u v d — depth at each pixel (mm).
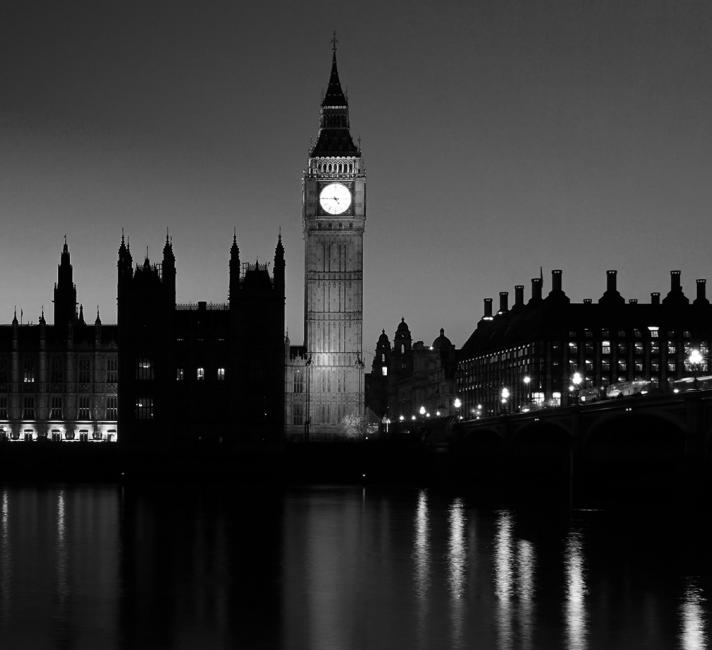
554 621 88062
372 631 85375
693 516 137000
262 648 81125
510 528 138500
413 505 168375
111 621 88562
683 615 89750
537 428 190500
